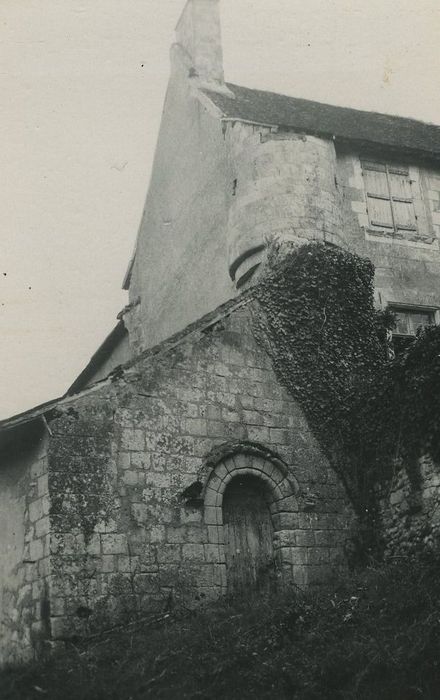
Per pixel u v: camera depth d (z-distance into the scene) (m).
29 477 11.60
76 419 11.47
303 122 16.50
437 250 16.53
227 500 12.41
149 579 11.20
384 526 12.55
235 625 10.35
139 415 11.93
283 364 13.37
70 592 10.68
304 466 12.97
